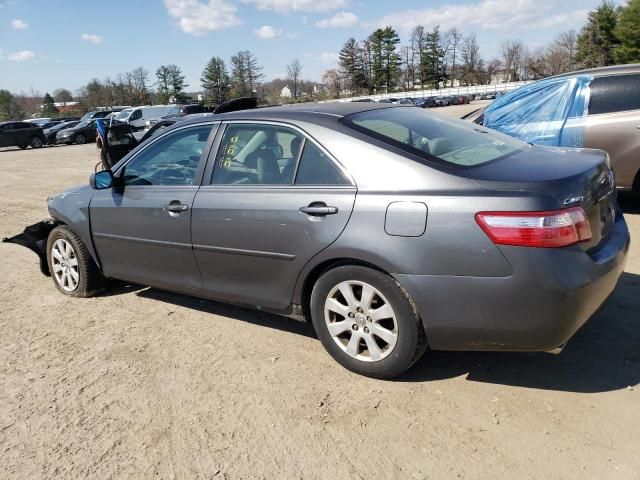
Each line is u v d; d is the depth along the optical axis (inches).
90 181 169.8
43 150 1089.4
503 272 105.8
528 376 125.3
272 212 133.3
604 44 2578.7
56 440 114.5
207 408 122.0
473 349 115.8
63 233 191.2
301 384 129.0
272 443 108.7
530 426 108.0
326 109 142.2
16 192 480.4
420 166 117.0
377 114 142.3
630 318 147.6
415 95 3284.9
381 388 124.7
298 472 100.3
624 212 254.8
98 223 178.2
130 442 112.2
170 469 103.5
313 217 126.3
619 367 125.8
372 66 3895.2
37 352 155.2
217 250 146.7
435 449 103.4
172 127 165.2
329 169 127.8
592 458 98.1
